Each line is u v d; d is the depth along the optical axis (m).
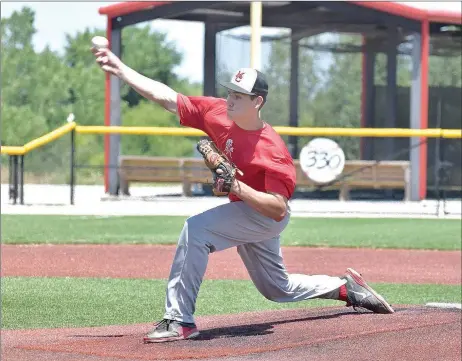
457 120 53.28
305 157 42.38
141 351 12.84
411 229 34.22
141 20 48.84
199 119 13.82
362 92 51.09
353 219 37.91
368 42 50.56
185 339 13.53
